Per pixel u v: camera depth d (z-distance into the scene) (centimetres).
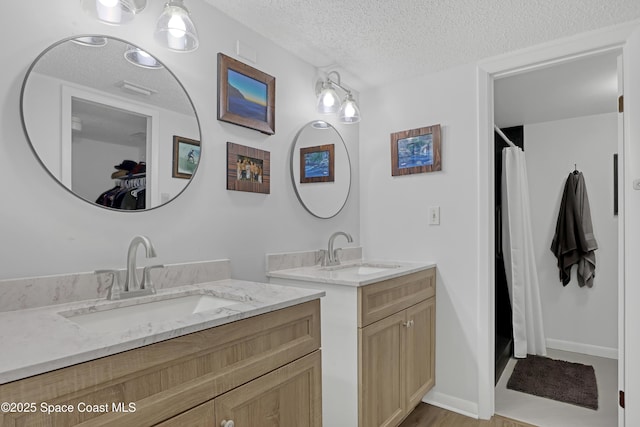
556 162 326
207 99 158
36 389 63
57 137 113
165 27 120
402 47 197
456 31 180
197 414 88
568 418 207
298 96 207
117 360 74
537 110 299
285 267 193
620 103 180
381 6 159
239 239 170
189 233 149
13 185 105
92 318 110
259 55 183
